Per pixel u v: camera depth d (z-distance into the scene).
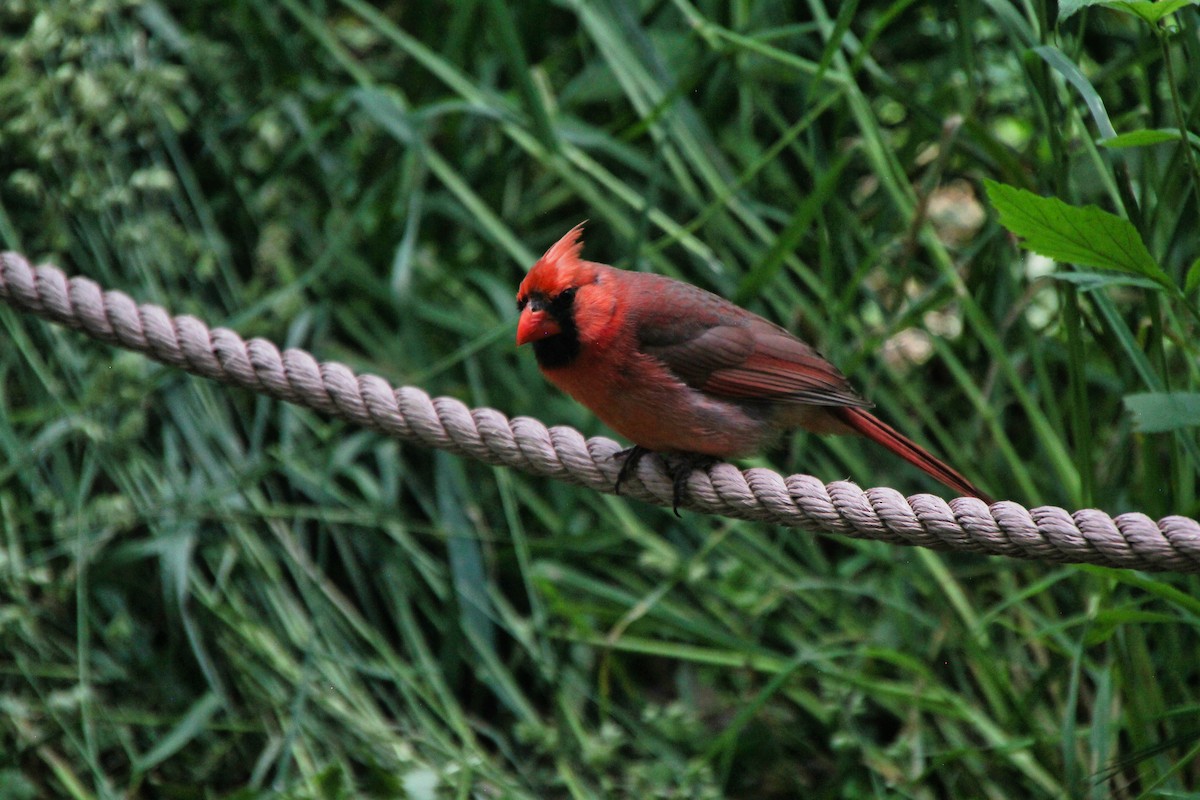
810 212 9.35
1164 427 6.55
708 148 10.94
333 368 7.06
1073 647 8.83
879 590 9.62
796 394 7.80
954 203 11.95
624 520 9.98
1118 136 6.67
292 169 11.57
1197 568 6.03
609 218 10.93
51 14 10.90
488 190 11.33
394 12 12.30
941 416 10.51
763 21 11.27
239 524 9.70
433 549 10.17
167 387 10.16
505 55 10.24
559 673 9.50
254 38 11.74
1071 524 6.14
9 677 9.41
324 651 9.37
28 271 7.05
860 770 8.95
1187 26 7.69
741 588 9.59
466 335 10.73
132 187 10.77
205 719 9.05
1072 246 6.60
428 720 9.16
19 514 9.91
